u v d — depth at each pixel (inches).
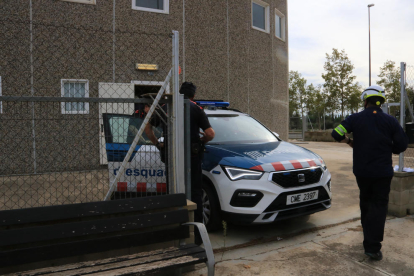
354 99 957.8
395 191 182.9
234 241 145.6
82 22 297.3
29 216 86.6
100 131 117.6
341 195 234.2
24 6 278.7
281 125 491.8
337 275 114.4
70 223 89.1
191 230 109.4
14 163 111.6
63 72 288.2
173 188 115.4
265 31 442.0
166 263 89.5
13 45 275.4
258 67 430.0
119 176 109.8
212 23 371.6
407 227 164.9
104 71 301.4
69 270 85.0
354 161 134.4
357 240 147.6
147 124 121.0
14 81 274.7
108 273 82.6
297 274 115.0
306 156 160.1
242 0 402.0
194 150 128.9
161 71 323.9
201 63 364.5
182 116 114.9
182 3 346.9
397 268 119.9
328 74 986.1
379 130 128.7
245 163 144.0
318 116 982.4
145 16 325.4
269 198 136.9
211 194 150.8
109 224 93.8
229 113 204.4
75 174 114.7
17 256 81.5
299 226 166.2
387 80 938.7
